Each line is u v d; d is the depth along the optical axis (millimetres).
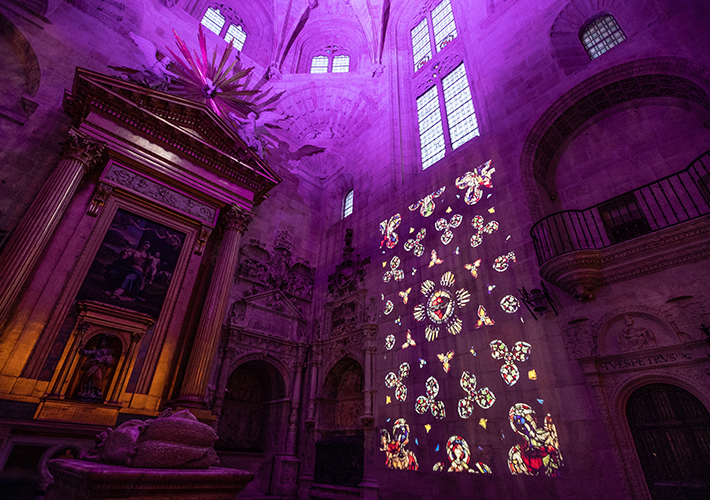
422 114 16312
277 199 17172
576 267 7473
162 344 10961
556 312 8062
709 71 7426
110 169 11547
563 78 10414
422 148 15469
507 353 8594
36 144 10969
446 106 15125
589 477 6582
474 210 10938
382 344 11930
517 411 7961
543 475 7152
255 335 13469
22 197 10258
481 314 9469
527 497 7219
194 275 12477
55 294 9570
